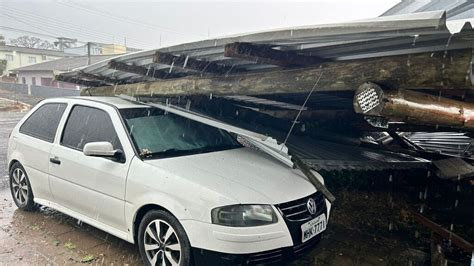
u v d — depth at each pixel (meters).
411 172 5.34
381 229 4.39
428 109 2.70
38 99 26.80
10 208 4.81
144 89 4.60
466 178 5.24
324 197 3.38
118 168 3.30
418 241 4.05
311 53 3.22
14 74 35.72
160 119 3.84
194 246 2.76
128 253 3.56
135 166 3.21
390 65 2.57
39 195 4.30
